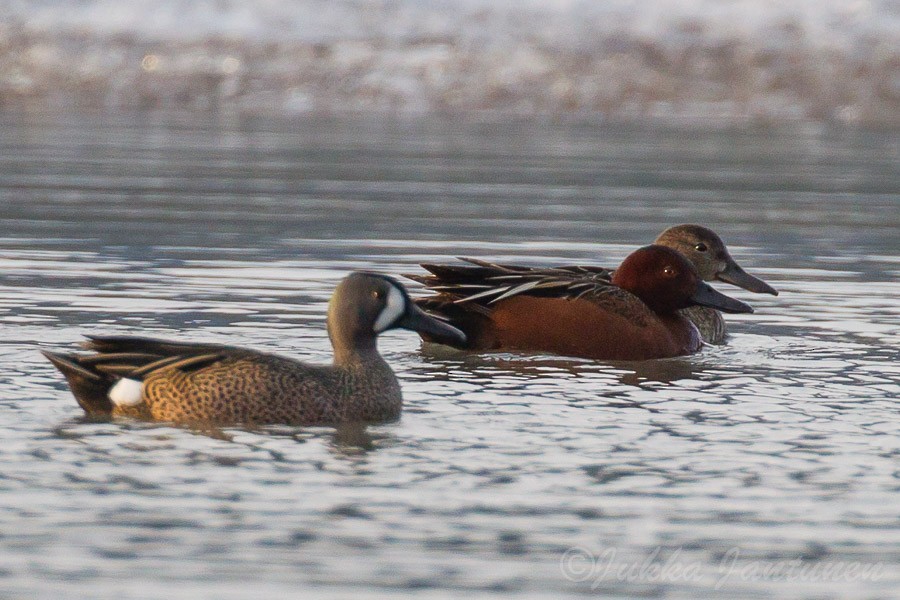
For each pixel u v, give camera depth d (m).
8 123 36.94
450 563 8.13
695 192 26.61
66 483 9.34
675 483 9.63
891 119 41.53
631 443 10.61
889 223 23.09
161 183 26.55
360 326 11.39
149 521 8.67
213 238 20.69
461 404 11.88
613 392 12.45
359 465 9.89
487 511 8.98
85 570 7.92
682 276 14.80
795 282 18.27
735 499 9.31
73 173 27.70
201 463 9.85
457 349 14.47
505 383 12.80
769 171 29.94
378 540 8.44
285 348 13.92
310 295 16.67
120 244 20.03
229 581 7.82
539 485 9.52
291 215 23.06
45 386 12.00
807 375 13.23
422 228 22.00
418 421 11.23
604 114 41.88
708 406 11.88
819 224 22.92
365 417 11.16
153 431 10.64
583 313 14.16
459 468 9.88
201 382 10.87
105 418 10.99
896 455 10.36
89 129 36.09
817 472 9.93
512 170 29.50
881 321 15.92
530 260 19.31
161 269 18.14
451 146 33.88
